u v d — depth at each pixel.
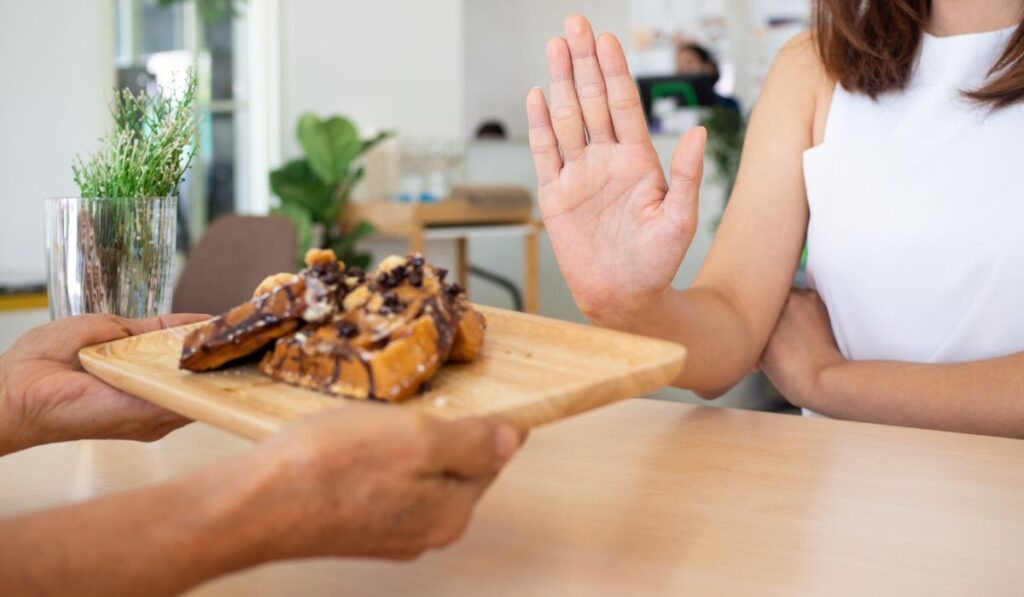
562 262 0.91
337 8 4.47
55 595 0.56
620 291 0.90
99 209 0.98
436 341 0.71
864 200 1.14
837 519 0.76
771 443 0.91
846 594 0.67
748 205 1.18
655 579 0.68
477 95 7.38
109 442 0.93
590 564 0.70
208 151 4.18
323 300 0.75
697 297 1.06
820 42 1.17
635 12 7.23
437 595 0.67
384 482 0.59
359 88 4.56
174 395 0.74
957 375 1.03
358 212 4.00
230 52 4.21
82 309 0.99
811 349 1.12
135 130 1.06
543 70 7.47
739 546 0.72
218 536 0.57
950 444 0.91
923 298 1.13
